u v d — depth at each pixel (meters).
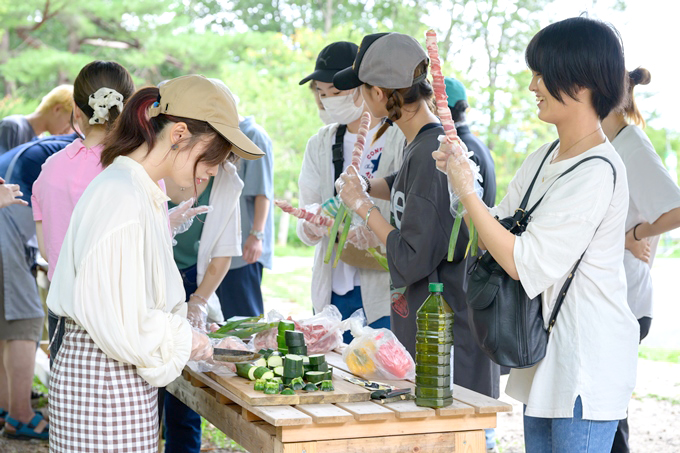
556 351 2.27
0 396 4.83
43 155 3.93
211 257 3.51
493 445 4.32
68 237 2.18
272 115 17.20
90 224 2.10
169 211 3.14
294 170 17.28
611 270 2.26
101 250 2.06
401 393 2.33
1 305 4.51
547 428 2.47
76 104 2.98
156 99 2.25
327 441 2.15
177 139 2.20
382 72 2.94
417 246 2.92
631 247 3.29
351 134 3.99
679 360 7.42
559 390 2.25
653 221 3.18
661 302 10.98
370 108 3.06
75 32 20.78
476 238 2.60
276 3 27.27
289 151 17.69
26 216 4.52
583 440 2.24
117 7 20.09
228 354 2.59
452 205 2.62
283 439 2.11
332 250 3.63
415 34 21.11
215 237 3.45
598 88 2.22
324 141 4.04
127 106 2.26
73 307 2.09
